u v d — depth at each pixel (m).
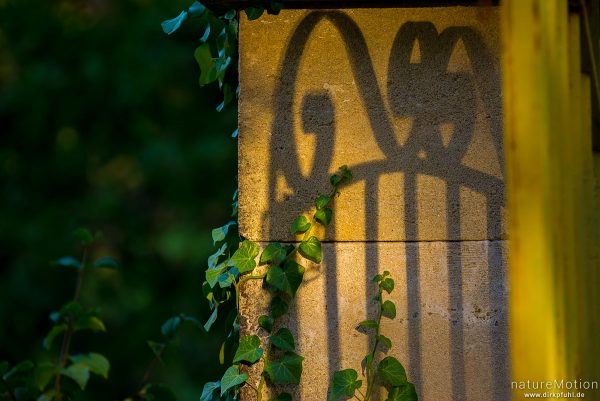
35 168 11.45
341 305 3.21
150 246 11.18
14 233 10.98
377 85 3.21
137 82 11.11
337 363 3.21
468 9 3.19
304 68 3.22
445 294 3.18
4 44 11.56
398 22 3.21
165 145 10.96
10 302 10.63
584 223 2.45
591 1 2.66
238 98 3.25
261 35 3.24
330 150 3.21
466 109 3.19
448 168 3.19
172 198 10.94
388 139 3.20
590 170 2.63
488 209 3.17
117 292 10.90
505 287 3.17
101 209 11.20
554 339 2.01
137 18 11.45
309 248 3.19
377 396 3.19
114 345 10.57
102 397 10.36
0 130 11.45
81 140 11.43
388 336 3.19
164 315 10.77
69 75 11.34
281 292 3.22
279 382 3.22
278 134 3.23
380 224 3.20
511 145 2.02
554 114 2.04
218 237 3.34
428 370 3.18
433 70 3.20
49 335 3.26
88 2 11.63
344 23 3.22
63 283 10.82
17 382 3.45
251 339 3.20
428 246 3.19
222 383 3.17
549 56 2.03
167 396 3.57
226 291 3.32
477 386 3.16
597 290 2.62
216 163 10.88
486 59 3.18
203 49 3.44
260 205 3.23
